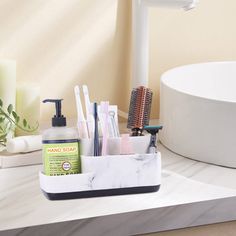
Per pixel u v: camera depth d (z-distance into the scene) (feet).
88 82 5.21
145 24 4.83
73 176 3.47
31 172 4.05
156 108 5.56
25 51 4.90
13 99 4.58
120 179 3.56
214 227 3.57
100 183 3.52
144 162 3.59
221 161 4.26
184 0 4.35
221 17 5.74
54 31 4.97
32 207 3.37
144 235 3.36
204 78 5.36
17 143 4.19
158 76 5.52
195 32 5.62
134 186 3.59
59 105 3.62
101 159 3.51
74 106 5.20
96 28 5.12
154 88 5.53
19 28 4.83
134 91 4.40
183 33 5.56
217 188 3.76
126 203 3.44
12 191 3.66
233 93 5.48
